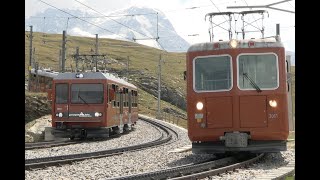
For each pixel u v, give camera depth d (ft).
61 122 86.89
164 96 358.64
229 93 46.75
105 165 47.19
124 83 106.93
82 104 86.53
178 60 535.19
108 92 87.35
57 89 87.51
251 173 38.96
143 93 338.75
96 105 86.38
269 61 47.06
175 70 460.14
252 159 48.26
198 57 48.42
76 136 87.71
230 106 46.62
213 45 48.19
